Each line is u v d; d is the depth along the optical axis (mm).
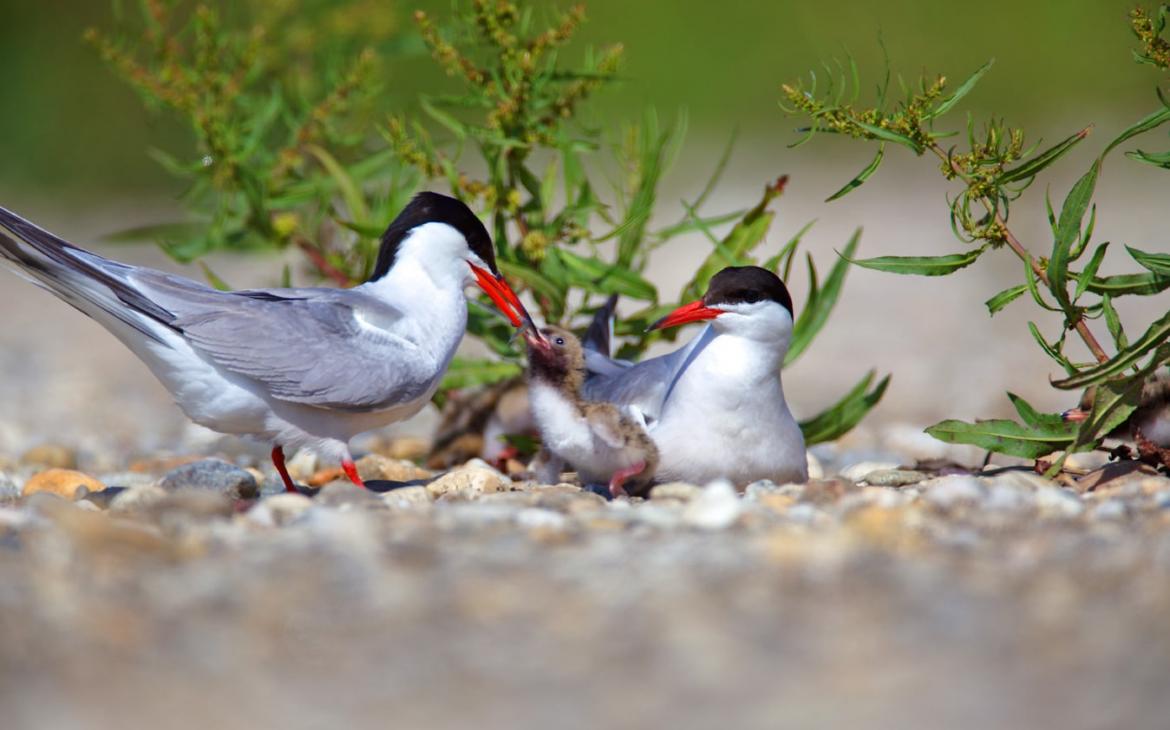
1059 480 10875
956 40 44188
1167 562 7586
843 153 41531
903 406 17781
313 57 16453
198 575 7508
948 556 7773
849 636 6691
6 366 20938
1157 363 9984
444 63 12625
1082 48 43500
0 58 38500
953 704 6070
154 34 14945
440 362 10836
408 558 7773
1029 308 24438
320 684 6277
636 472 10695
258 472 12523
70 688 6203
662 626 6824
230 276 26875
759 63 44312
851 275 27797
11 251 9969
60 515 8539
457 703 6109
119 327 10141
